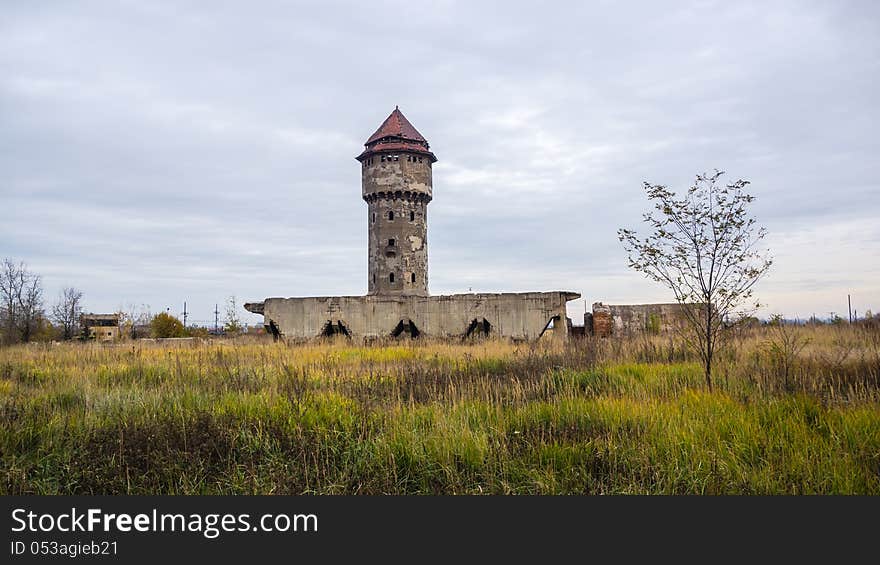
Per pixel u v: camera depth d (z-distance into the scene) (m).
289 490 6.66
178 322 57.75
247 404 9.79
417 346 26.12
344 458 7.52
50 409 9.98
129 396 10.42
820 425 7.99
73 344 28.16
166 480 7.00
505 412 9.36
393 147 50.25
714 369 12.72
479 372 14.27
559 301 32.78
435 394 10.95
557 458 7.34
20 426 8.60
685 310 12.71
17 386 12.73
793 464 6.59
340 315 35.62
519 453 7.57
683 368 13.07
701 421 8.19
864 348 15.15
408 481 7.10
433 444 7.62
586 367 14.39
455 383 12.19
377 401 10.44
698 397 9.63
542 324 32.91
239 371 13.63
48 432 8.37
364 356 20.34
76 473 6.98
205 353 20.27
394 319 35.03
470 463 7.27
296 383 11.09
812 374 11.51
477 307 33.88
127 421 8.78
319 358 18.69
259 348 23.08
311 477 7.05
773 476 6.54
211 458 7.63
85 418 8.99
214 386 11.97
